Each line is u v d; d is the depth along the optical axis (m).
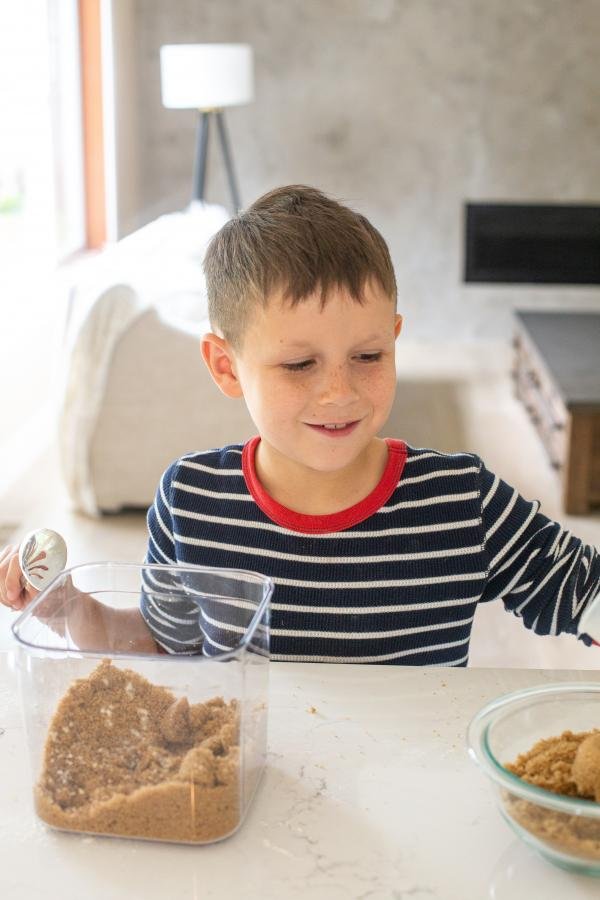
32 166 4.88
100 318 3.09
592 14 5.41
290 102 5.59
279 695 0.90
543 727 0.80
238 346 0.94
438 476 1.08
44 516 3.28
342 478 1.05
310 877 0.69
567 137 5.57
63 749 0.72
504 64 5.48
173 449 3.19
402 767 0.80
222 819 0.71
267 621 0.77
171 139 5.72
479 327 5.86
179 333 3.14
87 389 3.14
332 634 1.07
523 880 0.69
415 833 0.73
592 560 1.08
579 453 3.35
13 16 4.62
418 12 5.45
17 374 4.11
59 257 5.09
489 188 5.65
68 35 5.20
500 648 2.48
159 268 3.47
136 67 5.62
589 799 0.72
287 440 0.93
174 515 1.09
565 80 5.49
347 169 5.66
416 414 4.54
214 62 4.98
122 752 0.72
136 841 0.72
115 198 5.38
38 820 0.74
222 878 0.69
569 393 3.38
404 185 5.67
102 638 0.85
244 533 1.07
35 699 0.72
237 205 5.36
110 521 3.24
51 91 5.08
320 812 0.75
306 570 1.06
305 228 0.90
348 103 5.57
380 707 0.88
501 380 5.07
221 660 0.71
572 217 5.67
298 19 5.49
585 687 0.81
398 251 5.76
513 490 1.11
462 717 0.87
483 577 1.07
